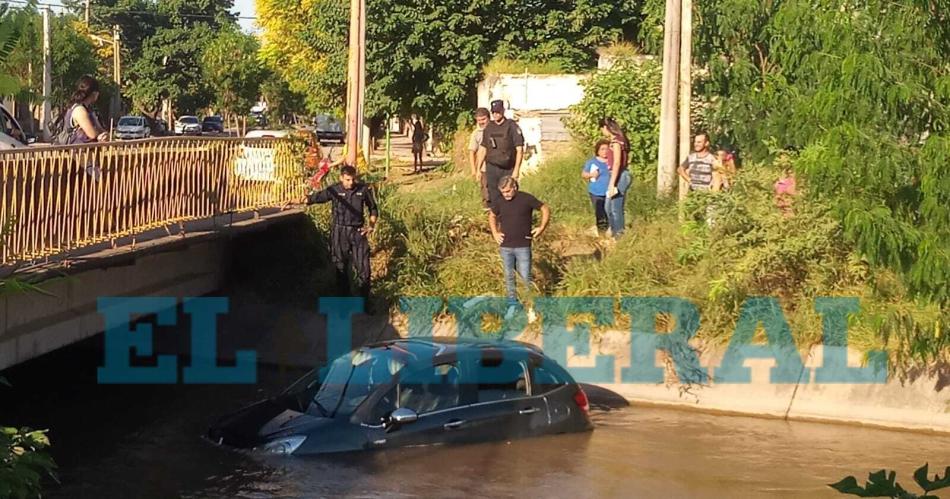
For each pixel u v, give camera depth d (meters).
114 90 64.06
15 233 9.30
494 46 28.05
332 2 29.77
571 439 10.54
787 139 13.18
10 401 12.31
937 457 10.29
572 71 27.05
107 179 10.98
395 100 28.25
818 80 9.30
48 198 9.89
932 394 11.47
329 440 9.57
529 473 9.34
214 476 9.19
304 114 65.94
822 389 11.88
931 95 8.59
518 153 13.91
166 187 12.36
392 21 27.33
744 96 17.47
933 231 8.73
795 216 12.58
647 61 20.86
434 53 27.66
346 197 14.38
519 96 24.27
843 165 8.70
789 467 9.80
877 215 8.85
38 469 7.55
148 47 77.44
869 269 11.88
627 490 8.95
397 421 9.70
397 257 14.91
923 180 8.45
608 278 13.33
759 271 12.48
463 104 27.81
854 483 3.63
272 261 15.59
